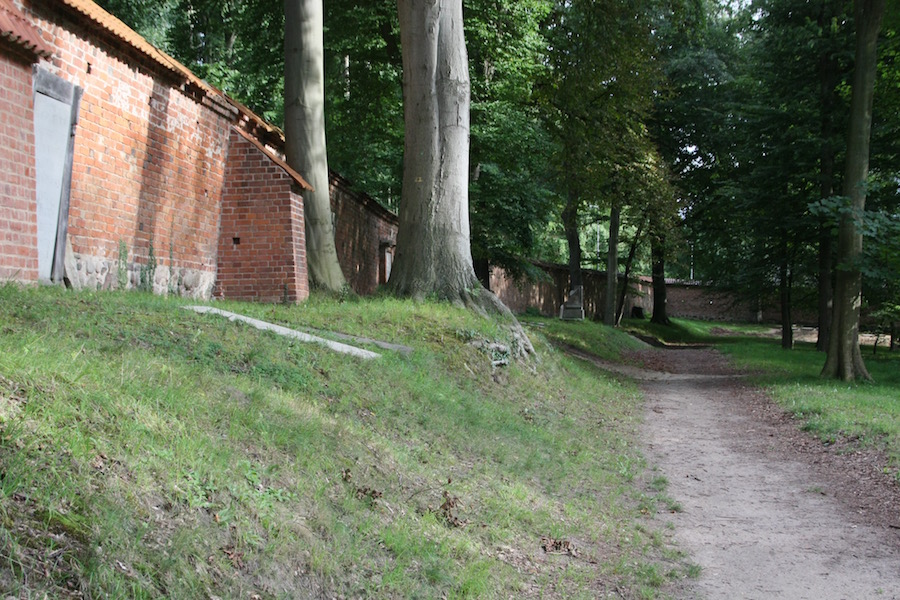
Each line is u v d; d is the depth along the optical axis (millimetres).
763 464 9602
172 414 4820
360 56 23188
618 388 16625
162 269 12023
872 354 33656
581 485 7988
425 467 6598
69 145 9672
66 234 9664
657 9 21562
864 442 9992
